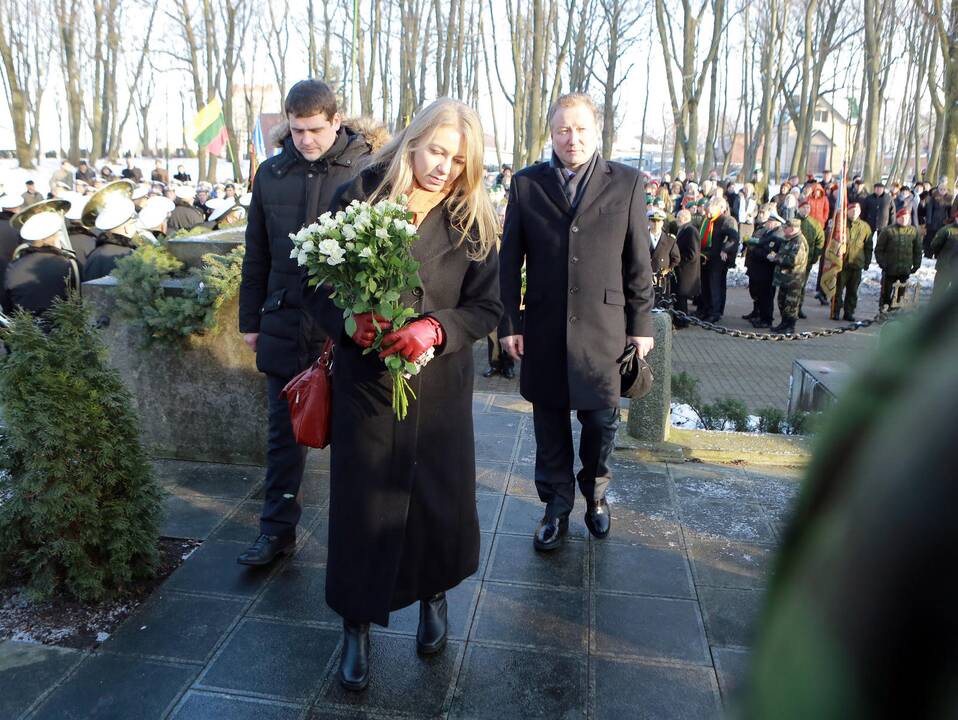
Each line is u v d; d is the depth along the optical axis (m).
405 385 2.45
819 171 59.03
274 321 3.36
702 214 12.82
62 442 2.99
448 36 26.36
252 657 2.85
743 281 16.66
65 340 3.10
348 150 3.34
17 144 29.86
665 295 11.70
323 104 3.21
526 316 3.54
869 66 26.80
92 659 2.83
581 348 3.38
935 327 0.42
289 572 3.45
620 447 4.74
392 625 3.04
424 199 2.57
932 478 0.39
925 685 0.39
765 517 3.97
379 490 2.55
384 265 2.27
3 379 2.97
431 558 2.69
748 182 27.67
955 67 20.59
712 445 4.73
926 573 0.39
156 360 4.56
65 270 5.98
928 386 0.41
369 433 2.54
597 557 3.57
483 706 2.60
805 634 0.46
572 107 3.33
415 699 2.63
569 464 3.69
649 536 3.77
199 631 3.00
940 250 9.98
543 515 4.00
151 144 68.38
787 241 11.52
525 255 3.62
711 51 26.59
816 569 0.46
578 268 3.37
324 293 2.56
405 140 2.52
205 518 3.96
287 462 3.48
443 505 2.67
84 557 3.10
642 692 2.68
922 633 0.39
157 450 4.67
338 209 2.64
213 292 4.32
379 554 2.57
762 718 0.49
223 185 18.41
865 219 18.55
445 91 26.77
